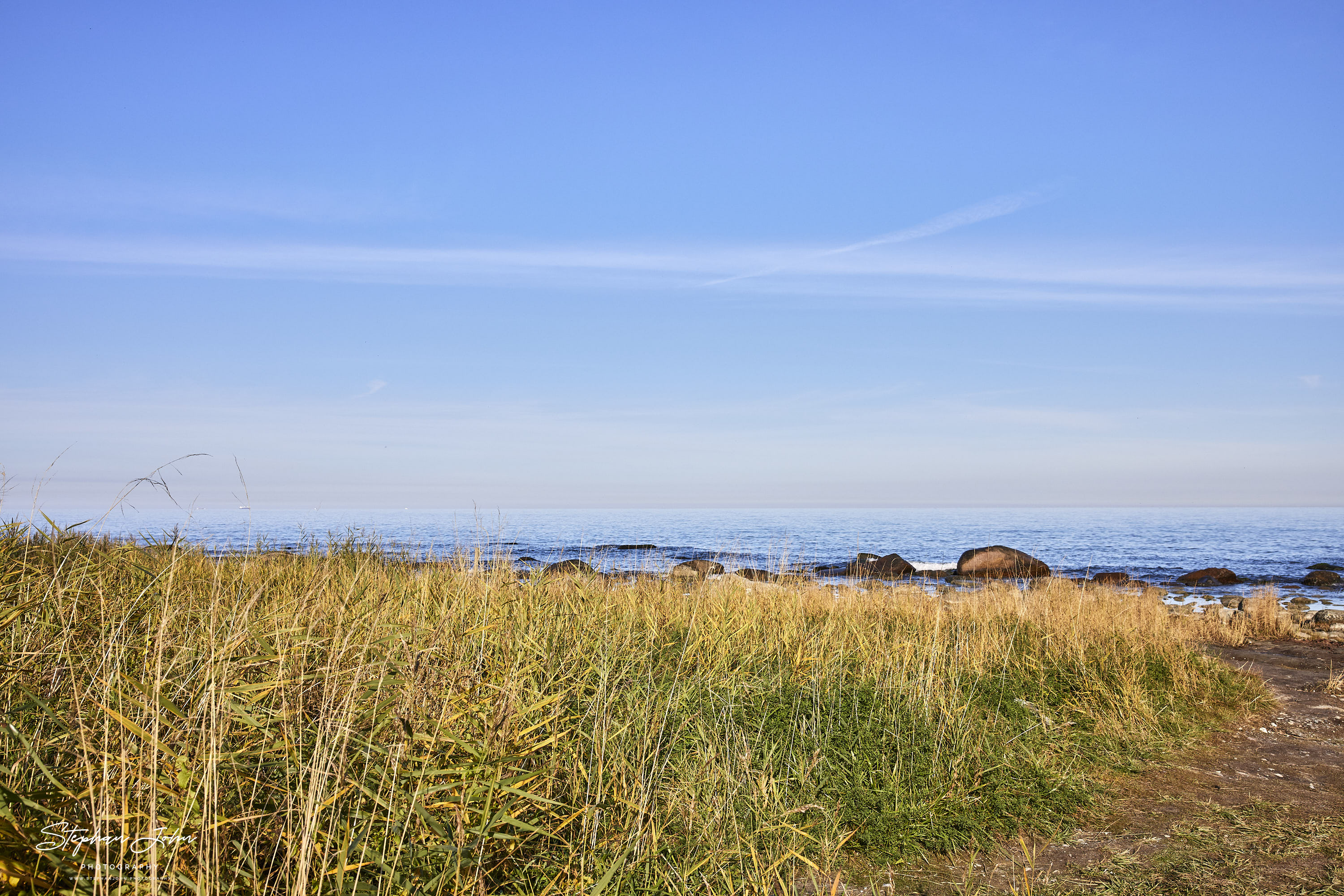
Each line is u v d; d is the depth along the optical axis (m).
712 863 4.23
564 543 28.91
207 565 7.62
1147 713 7.37
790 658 7.72
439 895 3.22
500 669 5.16
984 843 5.00
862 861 4.74
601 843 4.09
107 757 2.96
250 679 4.11
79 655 4.28
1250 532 67.69
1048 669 8.37
